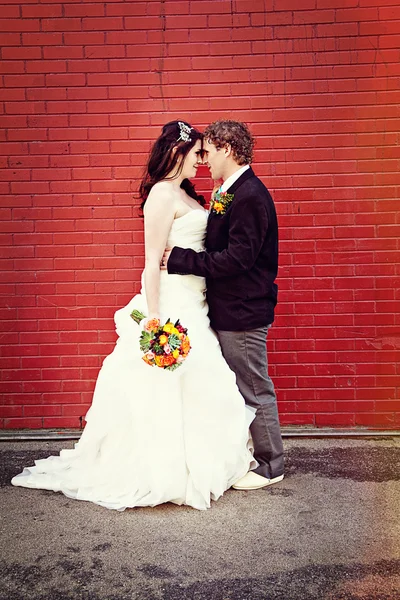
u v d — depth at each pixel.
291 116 4.34
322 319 4.47
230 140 3.56
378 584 2.78
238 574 2.86
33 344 4.51
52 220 4.43
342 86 4.31
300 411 4.54
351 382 4.51
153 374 3.51
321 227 4.41
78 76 4.32
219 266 3.48
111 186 4.40
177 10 4.27
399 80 4.30
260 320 3.64
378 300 4.45
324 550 3.04
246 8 4.27
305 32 4.28
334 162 4.36
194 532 3.23
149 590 2.75
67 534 3.22
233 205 3.52
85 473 3.70
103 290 4.47
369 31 4.27
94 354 4.51
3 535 3.22
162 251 3.58
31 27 4.29
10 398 4.55
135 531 3.25
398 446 4.30
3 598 2.70
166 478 3.47
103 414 3.63
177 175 3.67
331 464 4.04
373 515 3.38
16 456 4.23
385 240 4.41
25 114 4.35
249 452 3.74
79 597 2.71
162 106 4.34
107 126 4.36
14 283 4.47
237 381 3.71
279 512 3.43
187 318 3.58
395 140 4.35
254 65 4.30
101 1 4.27
